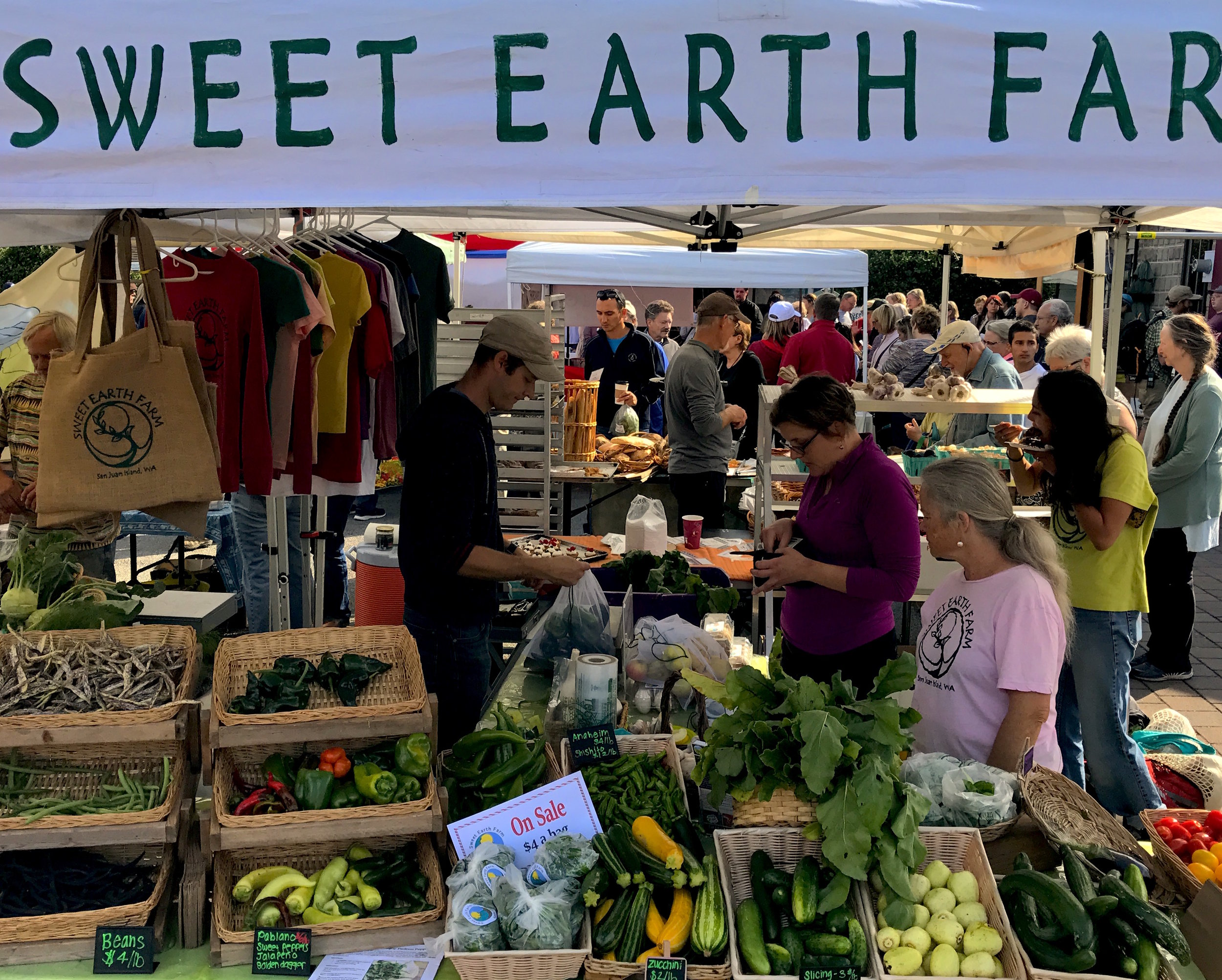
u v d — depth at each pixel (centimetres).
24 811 234
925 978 203
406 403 512
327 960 220
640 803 252
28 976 215
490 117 185
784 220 443
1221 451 611
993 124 179
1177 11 177
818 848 232
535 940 208
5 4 187
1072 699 440
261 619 579
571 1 181
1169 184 180
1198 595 845
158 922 225
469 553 309
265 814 232
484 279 1130
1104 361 592
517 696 355
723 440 675
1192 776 403
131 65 188
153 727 240
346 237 468
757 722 238
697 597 424
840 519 355
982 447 533
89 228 392
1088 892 213
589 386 745
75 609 303
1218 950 216
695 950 210
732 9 178
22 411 482
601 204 185
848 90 179
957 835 233
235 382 371
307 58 185
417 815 238
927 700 294
